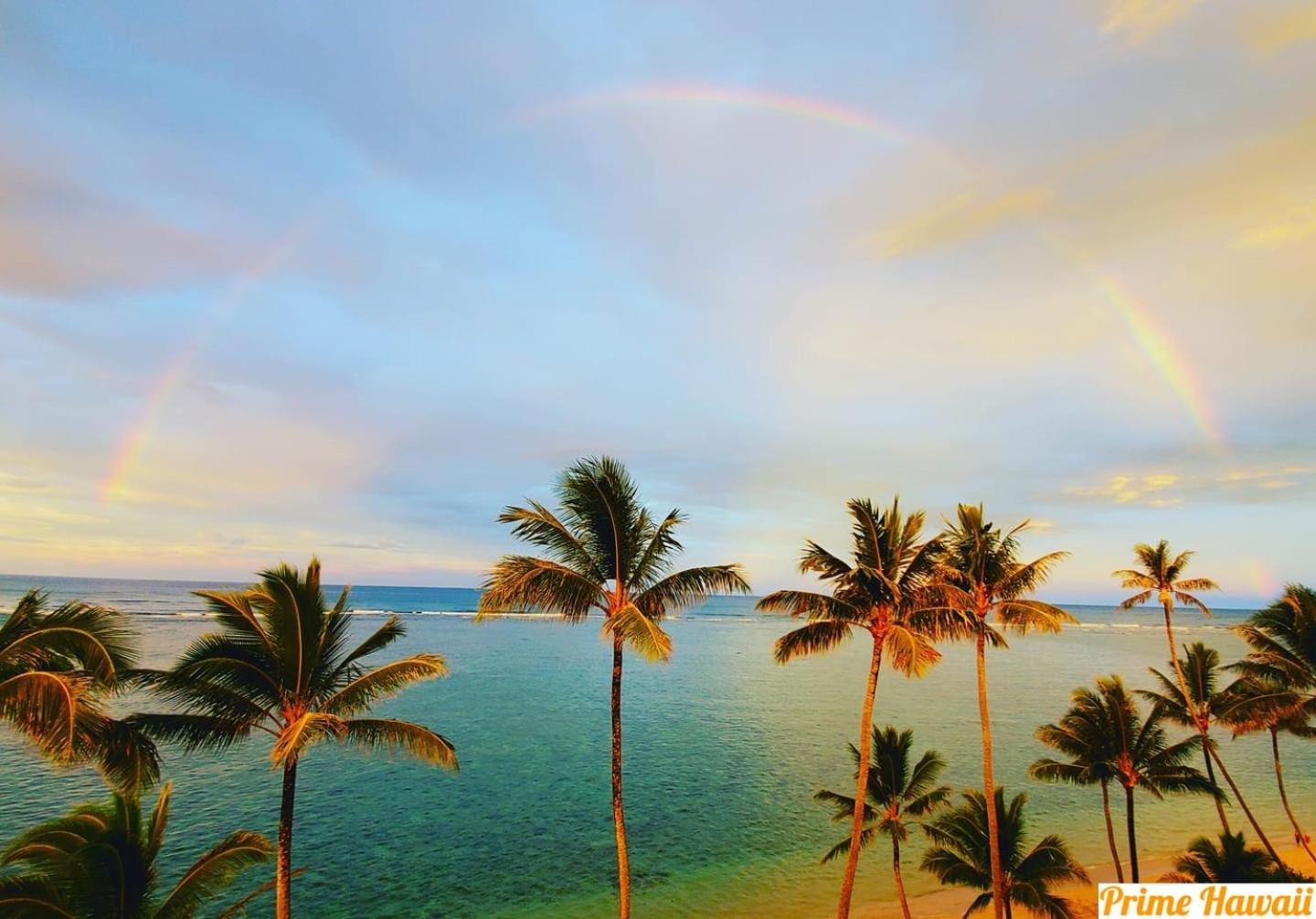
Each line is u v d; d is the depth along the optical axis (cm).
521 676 8519
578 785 4228
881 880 3080
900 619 2062
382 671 1622
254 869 2962
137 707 5278
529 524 1744
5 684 1120
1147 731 2553
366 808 3719
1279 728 2836
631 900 2809
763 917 2712
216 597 1548
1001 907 2083
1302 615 2480
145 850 1462
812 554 2109
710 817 3753
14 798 3484
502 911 2678
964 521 2383
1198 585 2953
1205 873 2342
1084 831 3822
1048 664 11138
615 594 1817
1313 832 3822
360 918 2584
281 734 1549
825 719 6331
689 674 9300
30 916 1268
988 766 2219
